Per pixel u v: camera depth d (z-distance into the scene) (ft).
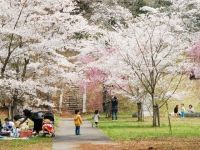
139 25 119.85
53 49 87.10
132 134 88.89
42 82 93.61
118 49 114.32
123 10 152.76
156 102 119.24
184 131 94.58
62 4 86.79
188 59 119.75
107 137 84.94
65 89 173.99
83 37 129.18
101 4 178.19
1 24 79.66
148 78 117.08
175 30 117.29
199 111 154.61
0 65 83.87
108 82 124.77
